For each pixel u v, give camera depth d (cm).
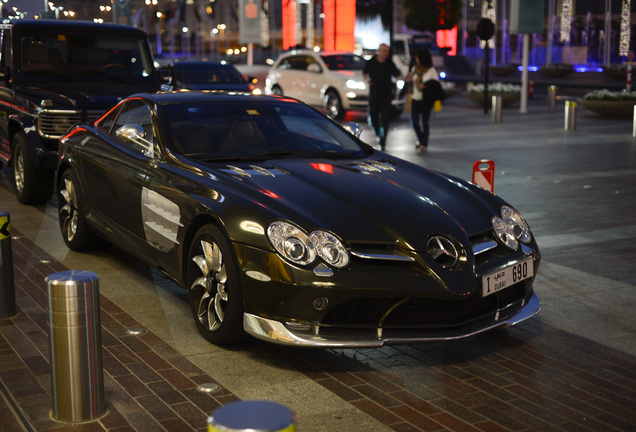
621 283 593
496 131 1716
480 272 434
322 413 369
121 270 616
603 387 406
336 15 2961
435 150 1397
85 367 353
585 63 4934
